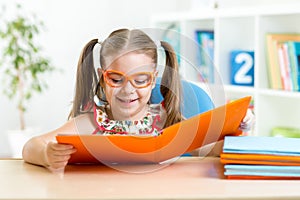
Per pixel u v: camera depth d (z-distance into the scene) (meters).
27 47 3.90
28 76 3.94
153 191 0.93
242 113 1.20
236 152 1.09
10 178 1.05
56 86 4.01
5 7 3.88
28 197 0.89
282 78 2.82
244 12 3.01
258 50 2.92
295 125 3.01
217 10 3.26
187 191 0.93
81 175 1.08
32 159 1.19
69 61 4.00
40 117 4.01
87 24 4.06
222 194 0.91
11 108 3.92
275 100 2.97
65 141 1.08
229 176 1.04
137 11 4.19
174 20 3.70
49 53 3.98
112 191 0.93
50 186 0.97
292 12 2.62
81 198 0.88
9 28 3.65
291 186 0.99
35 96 3.98
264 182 1.02
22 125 3.76
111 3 4.11
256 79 2.94
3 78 3.88
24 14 3.92
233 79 3.24
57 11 3.99
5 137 3.91
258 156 1.07
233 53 3.24
